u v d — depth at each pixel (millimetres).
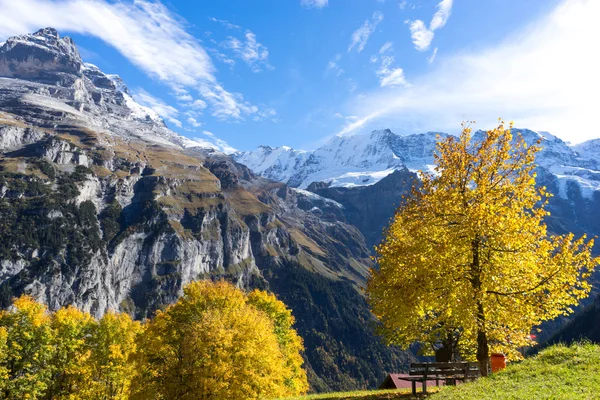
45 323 61469
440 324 33500
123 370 63250
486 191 22453
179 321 43969
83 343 65375
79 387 63750
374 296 29500
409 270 23047
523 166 22812
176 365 37938
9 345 56656
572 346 18156
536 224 21547
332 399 24797
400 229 27219
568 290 20531
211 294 49094
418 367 21156
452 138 24719
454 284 20984
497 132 23125
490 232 20875
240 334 37500
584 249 20781
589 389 13266
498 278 21234
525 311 20875
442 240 22391
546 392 13867
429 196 23891
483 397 15078
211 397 34594
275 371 38406
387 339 37312
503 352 24734
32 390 54562
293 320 63938
